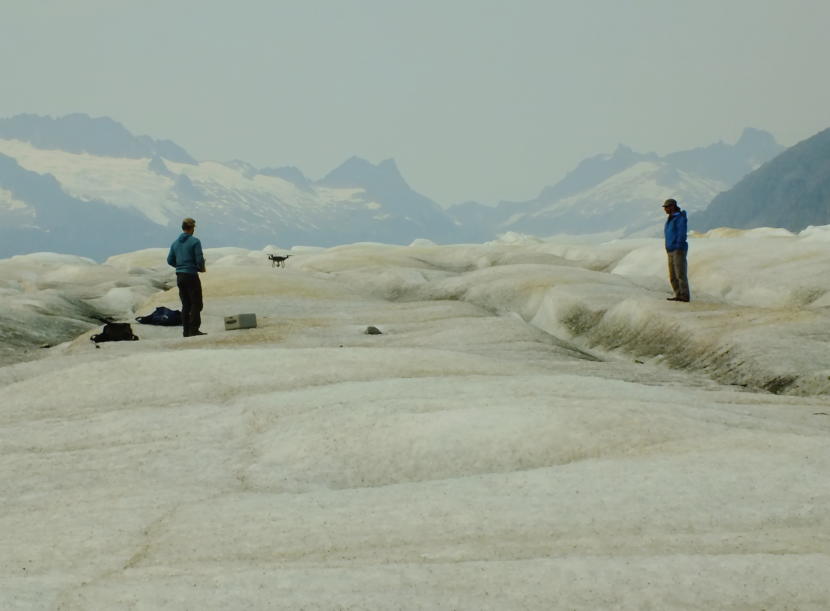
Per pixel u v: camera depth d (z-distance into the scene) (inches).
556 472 357.7
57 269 3011.8
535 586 237.9
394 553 276.5
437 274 2239.2
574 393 527.8
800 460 347.9
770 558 246.2
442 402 487.2
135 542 311.7
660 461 361.7
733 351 830.5
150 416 531.5
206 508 345.7
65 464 444.8
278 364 663.1
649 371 788.6
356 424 459.2
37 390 617.9
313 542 293.9
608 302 1323.8
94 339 1091.9
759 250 1892.2
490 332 1004.6
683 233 1107.3
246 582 251.6
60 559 296.8
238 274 1943.9
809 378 693.9
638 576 239.9
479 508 315.6
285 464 420.8
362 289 2036.2
